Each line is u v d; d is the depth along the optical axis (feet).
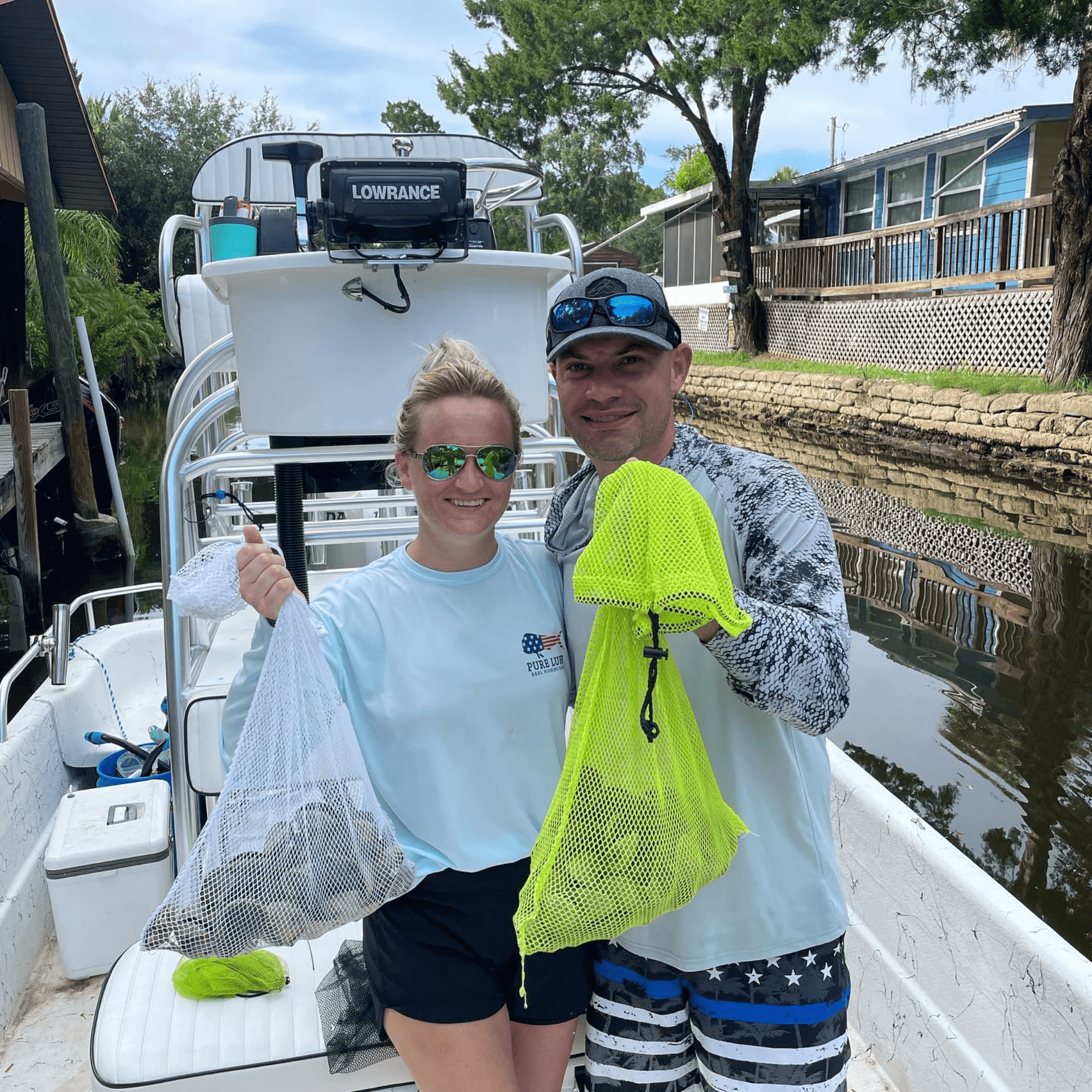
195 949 4.71
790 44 47.70
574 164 125.90
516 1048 5.10
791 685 4.18
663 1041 5.04
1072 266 40.83
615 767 4.39
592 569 4.29
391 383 7.22
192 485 9.18
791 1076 4.77
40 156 32.94
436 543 5.09
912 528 32.58
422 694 4.94
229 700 5.03
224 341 7.93
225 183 11.85
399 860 4.72
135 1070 5.39
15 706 20.74
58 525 36.06
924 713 17.90
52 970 9.22
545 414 7.97
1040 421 39.75
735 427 60.70
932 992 7.09
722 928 4.77
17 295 42.22
